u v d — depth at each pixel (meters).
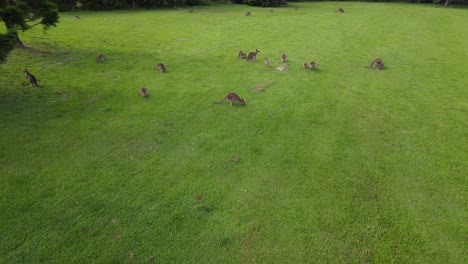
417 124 11.88
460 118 12.39
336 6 46.66
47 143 9.70
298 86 15.09
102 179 8.30
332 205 7.77
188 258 6.32
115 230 6.86
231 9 40.75
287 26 29.58
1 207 7.26
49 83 14.14
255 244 6.67
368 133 11.16
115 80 14.95
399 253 6.60
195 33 25.61
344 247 6.68
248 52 20.56
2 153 9.09
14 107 11.75
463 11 41.25
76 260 6.18
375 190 8.34
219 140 10.32
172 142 10.12
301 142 10.41
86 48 19.94
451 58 20.33
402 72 17.55
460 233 7.10
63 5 34.00
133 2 38.56
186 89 14.27
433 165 9.44
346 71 17.48
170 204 7.61
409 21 33.12
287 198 7.95
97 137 10.18
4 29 23.55
